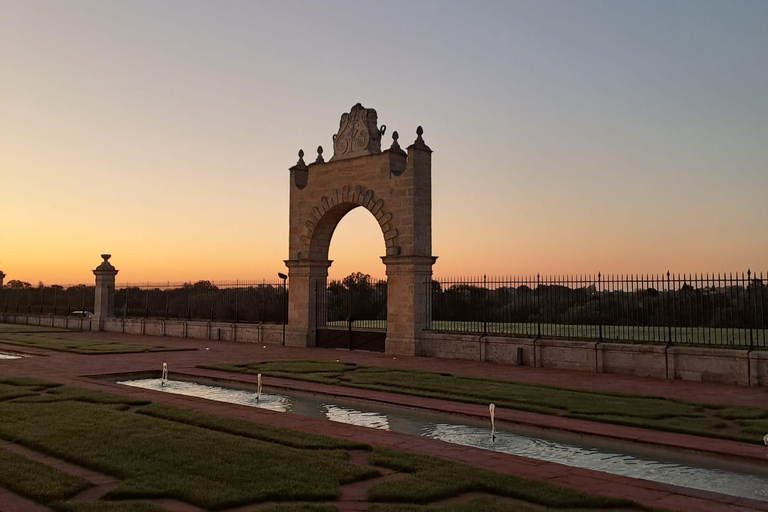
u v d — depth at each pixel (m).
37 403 14.80
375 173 30.78
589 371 22.73
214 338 38.31
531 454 11.51
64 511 7.50
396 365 24.50
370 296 33.09
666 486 8.73
